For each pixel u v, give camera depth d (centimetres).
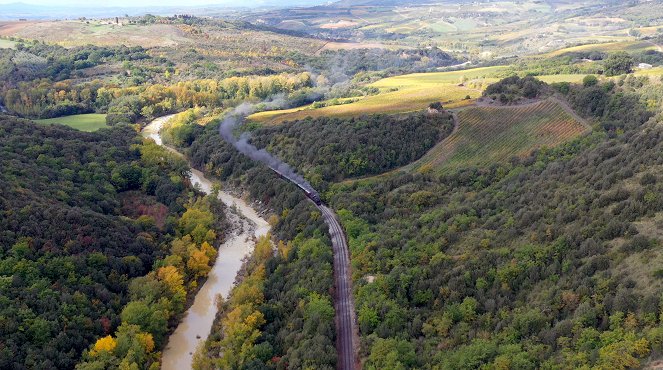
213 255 15912
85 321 11519
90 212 14875
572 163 14375
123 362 10512
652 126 14325
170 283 13412
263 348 10844
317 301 11656
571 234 10450
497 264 10806
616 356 7050
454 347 9356
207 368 10844
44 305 11375
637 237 9238
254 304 12494
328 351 10244
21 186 15025
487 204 13888
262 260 15025
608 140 15688
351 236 14588
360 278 12500
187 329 13000
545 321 8775
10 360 9994
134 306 12038
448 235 12694
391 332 10288
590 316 8225
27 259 12331
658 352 6894
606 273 8969
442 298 10706
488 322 9538
